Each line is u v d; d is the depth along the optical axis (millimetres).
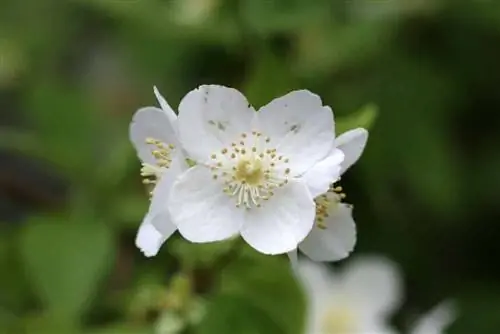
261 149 385
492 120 489
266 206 385
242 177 385
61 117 472
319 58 468
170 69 485
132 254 474
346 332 473
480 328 485
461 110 488
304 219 379
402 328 493
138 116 392
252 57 451
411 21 481
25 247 445
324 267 476
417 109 476
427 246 489
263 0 439
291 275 408
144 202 465
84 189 466
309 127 384
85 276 444
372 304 476
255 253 407
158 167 391
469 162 485
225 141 386
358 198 478
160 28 470
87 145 471
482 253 493
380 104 473
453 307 481
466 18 481
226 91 384
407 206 481
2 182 500
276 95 421
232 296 409
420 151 473
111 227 461
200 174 385
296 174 384
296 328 409
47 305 447
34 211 501
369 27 470
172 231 382
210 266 409
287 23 438
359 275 476
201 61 481
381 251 485
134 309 441
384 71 477
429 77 479
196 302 414
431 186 473
